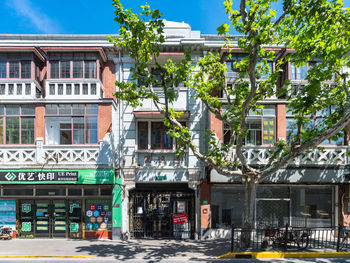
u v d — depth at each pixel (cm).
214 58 1055
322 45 798
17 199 1238
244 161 936
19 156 1178
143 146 1295
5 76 1206
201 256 933
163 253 973
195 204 1252
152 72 1315
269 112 1240
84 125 1211
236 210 1266
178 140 930
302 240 1009
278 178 1184
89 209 1246
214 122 1226
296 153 858
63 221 1240
